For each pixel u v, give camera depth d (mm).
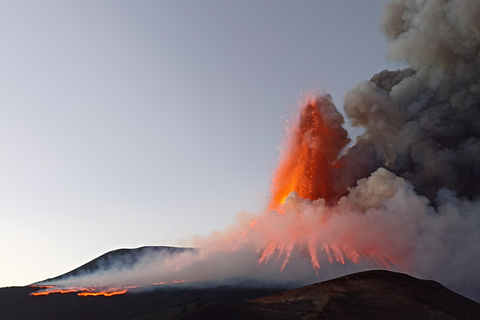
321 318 30609
